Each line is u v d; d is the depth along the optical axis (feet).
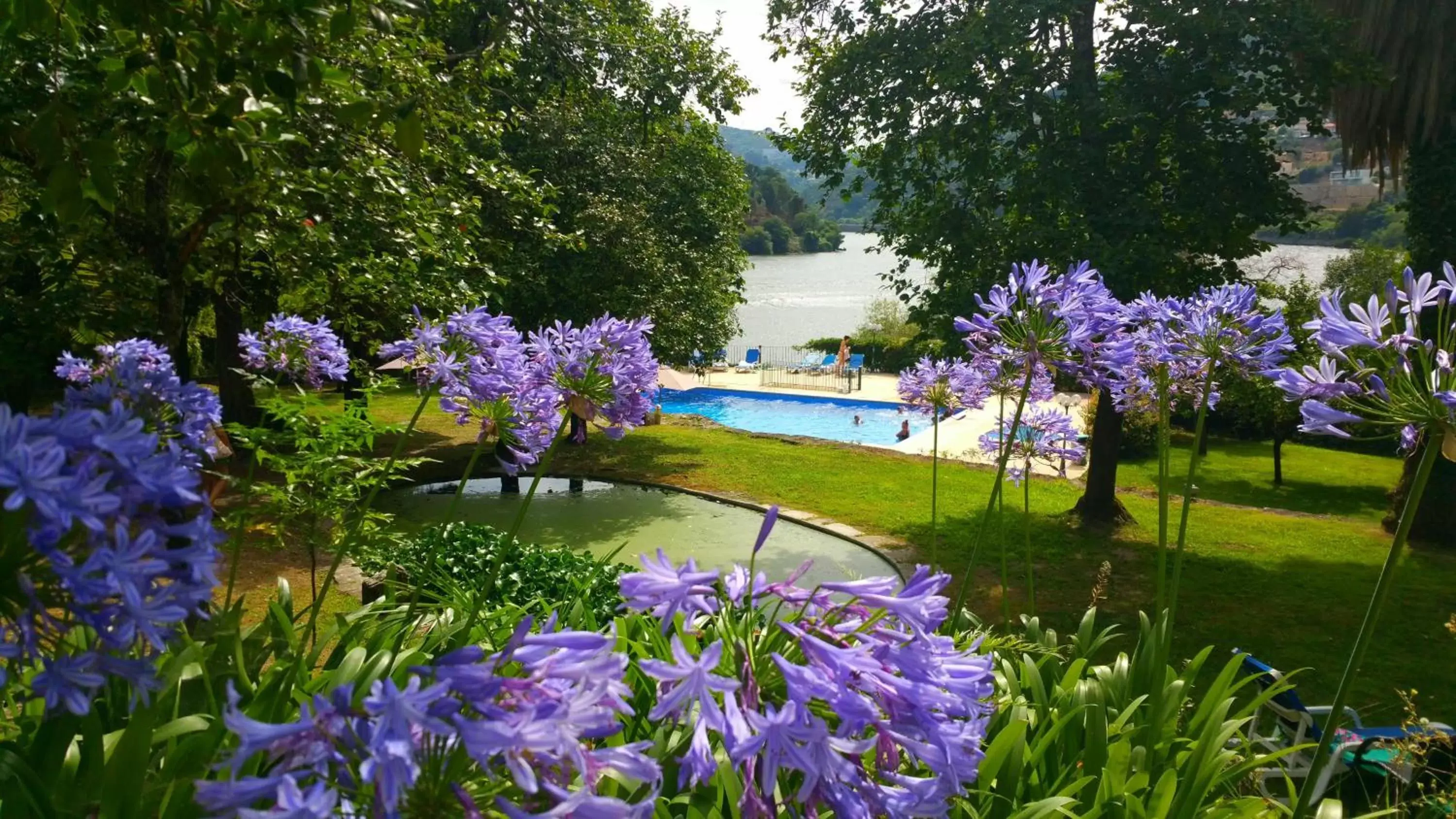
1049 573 31.01
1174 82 30.32
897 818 4.56
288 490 13.44
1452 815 10.79
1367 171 38.63
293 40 9.32
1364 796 13.96
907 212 36.99
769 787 4.13
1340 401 7.97
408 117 9.95
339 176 18.08
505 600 18.71
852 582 4.83
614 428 9.58
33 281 15.85
